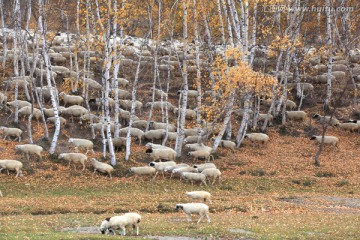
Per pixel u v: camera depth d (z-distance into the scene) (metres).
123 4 61.28
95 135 67.69
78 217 39.03
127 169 58.47
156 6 79.00
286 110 83.06
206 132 68.44
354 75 92.00
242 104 80.44
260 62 92.00
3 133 63.47
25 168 55.88
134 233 33.00
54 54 88.81
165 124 70.62
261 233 33.31
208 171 55.31
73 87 80.38
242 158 64.94
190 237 32.19
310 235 32.88
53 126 68.56
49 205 43.19
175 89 87.50
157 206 44.00
